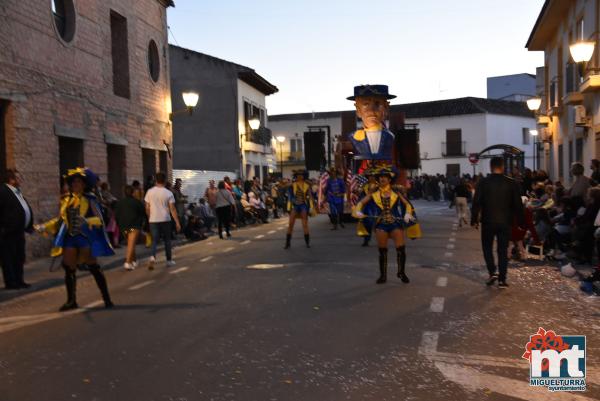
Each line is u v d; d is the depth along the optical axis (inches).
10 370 211.3
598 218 375.2
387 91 700.7
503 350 225.5
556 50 1019.3
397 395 179.6
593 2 706.2
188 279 409.7
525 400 175.5
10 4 519.8
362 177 687.7
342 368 205.8
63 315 303.0
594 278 342.6
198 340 244.8
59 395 184.9
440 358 215.8
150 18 864.9
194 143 1449.3
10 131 521.3
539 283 367.2
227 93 1443.2
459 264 450.3
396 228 371.6
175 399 179.3
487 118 2284.7
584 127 785.6
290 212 577.0
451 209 1320.1
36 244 545.0
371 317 280.4
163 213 478.9
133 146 788.6
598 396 178.7
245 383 192.2
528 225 465.1
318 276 401.4
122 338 251.8
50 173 576.7
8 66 515.2
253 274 419.5
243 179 1457.9
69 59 622.8
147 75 847.7
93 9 681.6
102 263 494.3
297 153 2480.3
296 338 245.1
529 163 2460.6
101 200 578.2
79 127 639.1
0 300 356.8
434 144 2370.8
